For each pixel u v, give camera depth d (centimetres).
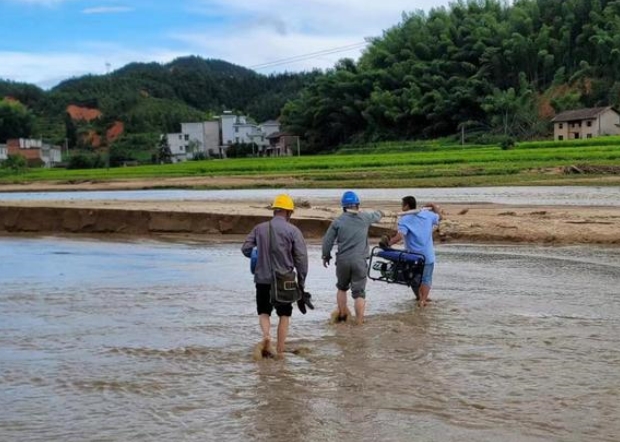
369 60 13788
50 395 705
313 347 880
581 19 12656
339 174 5456
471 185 4281
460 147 9062
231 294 1263
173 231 2411
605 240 1844
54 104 18975
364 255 1004
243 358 833
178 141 14225
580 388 701
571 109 10712
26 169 9681
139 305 1166
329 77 12962
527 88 11400
